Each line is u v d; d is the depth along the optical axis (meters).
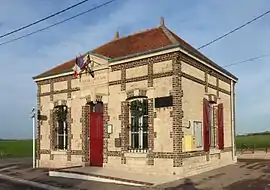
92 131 17.47
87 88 17.58
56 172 15.83
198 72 16.41
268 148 35.69
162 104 14.55
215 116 18.69
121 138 15.84
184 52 14.70
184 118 14.68
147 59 15.22
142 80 15.32
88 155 17.50
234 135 21.66
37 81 20.33
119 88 16.14
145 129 15.28
